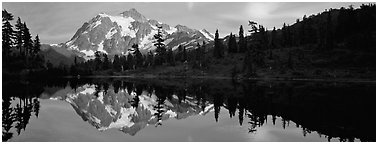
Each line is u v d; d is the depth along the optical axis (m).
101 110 40.19
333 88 65.56
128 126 29.08
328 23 158.88
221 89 67.19
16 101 43.62
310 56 131.00
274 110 36.25
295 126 27.84
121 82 101.19
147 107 42.81
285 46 159.00
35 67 122.25
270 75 117.94
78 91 65.19
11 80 85.00
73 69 157.50
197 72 142.25
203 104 43.69
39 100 46.47
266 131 26.09
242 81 101.38
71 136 24.19
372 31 139.12
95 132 26.05
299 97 47.97
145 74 155.62
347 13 158.12
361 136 24.06
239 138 23.89
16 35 106.69
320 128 26.69
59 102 45.84
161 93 61.06
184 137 24.48
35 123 28.70
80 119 32.38
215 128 27.77
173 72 149.25
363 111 34.31
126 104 46.19
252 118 32.00
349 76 103.06
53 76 134.50
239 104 42.16
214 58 157.12
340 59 121.19
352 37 139.62
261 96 50.59
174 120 32.31
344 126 27.47
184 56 171.25
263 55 135.38
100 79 126.62
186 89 69.50
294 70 118.44
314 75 110.38
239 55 153.88
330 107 37.28
